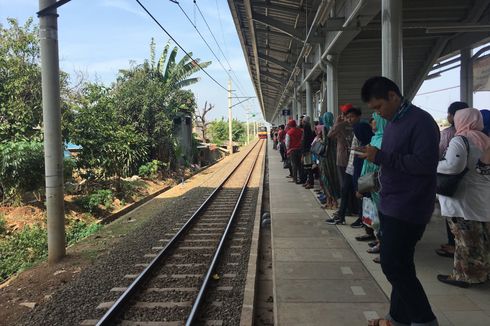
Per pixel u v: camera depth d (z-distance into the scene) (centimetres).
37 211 1105
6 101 1254
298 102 2409
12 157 1049
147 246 816
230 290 578
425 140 307
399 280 323
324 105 1688
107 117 1596
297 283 511
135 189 1605
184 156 2508
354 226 775
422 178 313
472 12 1111
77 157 1412
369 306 441
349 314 423
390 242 323
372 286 495
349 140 805
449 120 518
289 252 638
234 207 1238
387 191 326
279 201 1088
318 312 430
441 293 447
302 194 1195
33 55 1306
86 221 1150
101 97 1602
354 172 634
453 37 1260
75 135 1355
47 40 704
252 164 2734
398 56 654
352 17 916
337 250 642
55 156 725
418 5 1084
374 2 835
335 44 1142
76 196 1302
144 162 1986
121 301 523
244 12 1441
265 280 625
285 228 790
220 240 846
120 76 2230
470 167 436
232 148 4691
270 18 1333
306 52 1733
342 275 534
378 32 1259
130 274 654
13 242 895
